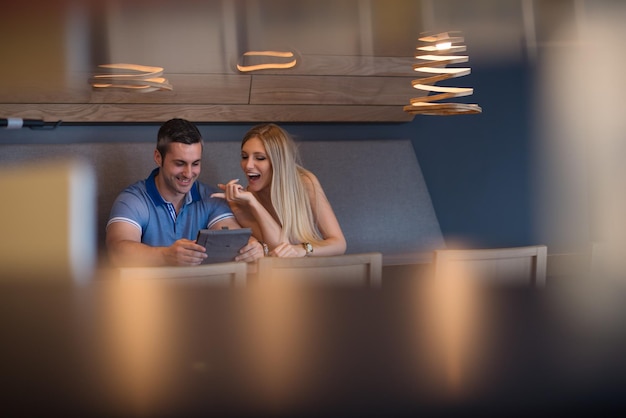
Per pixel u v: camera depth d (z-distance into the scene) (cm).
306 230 396
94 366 234
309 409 212
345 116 505
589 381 238
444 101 539
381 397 221
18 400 212
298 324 270
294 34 467
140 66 444
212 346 251
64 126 473
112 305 273
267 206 404
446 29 519
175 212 391
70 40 440
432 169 544
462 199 552
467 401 221
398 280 312
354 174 504
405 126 534
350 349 254
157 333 252
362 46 471
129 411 207
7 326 265
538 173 566
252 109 489
